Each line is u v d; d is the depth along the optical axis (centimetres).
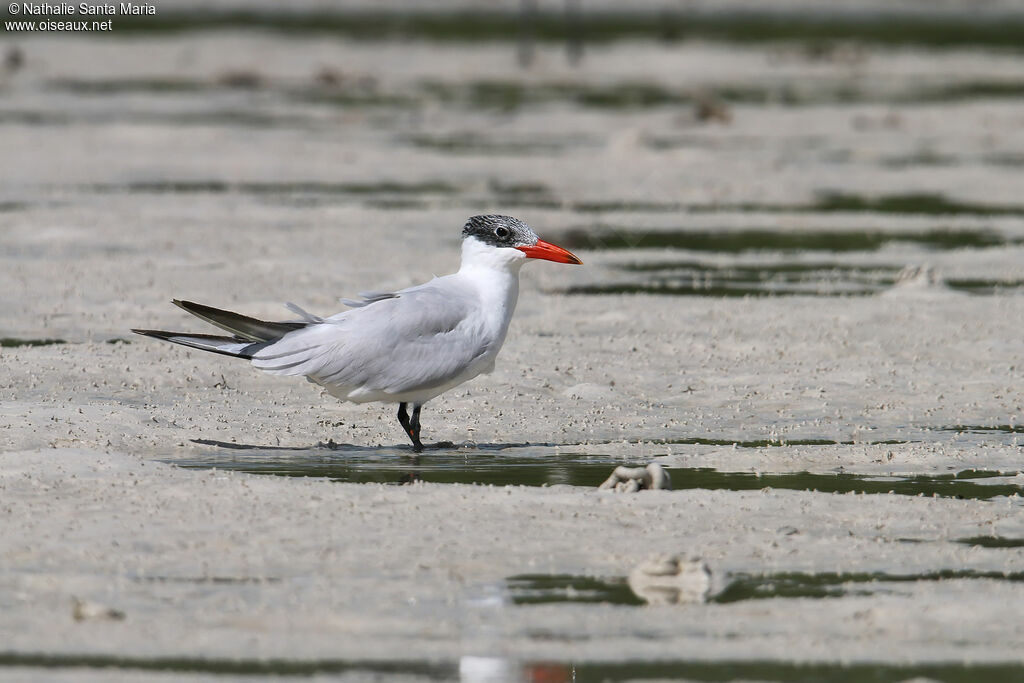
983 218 2653
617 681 713
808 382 1434
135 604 802
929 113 4278
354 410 1303
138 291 1817
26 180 2811
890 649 757
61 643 750
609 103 4506
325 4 8031
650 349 1571
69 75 4931
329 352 1124
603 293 1916
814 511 990
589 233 2422
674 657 743
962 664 738
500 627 778
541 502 997
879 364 1513
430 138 3659
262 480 1041
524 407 1326
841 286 1992
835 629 783
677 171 3172
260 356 1123
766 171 3195
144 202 2570
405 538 913
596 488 1045
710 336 1644
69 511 949
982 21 7825
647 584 845
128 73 5078
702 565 850
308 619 784
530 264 2111
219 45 5847
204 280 1891
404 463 1126
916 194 2941
